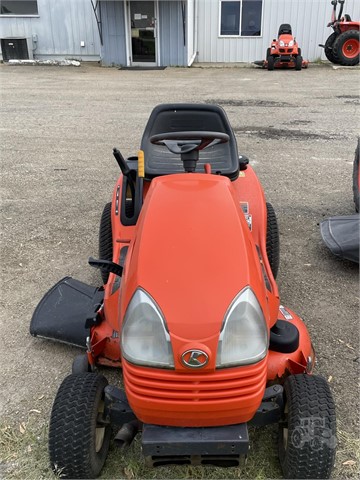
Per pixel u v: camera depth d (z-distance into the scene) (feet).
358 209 14.07
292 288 11.21
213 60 56.75
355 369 8.67
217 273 5.74
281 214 15.16
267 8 53.93
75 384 6.43
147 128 10.81
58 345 9.47
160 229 6.28
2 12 53.52
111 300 7.18
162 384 5.47
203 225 6.30
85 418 6.07
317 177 18.49
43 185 18.06
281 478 6.58
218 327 5.38
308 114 28.35
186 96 33.81
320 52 55.06
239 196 9.98
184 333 5.35
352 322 10.00
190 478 6.68
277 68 49.85
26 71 47.88
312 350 7.51
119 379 8.35
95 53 54.85
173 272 5.76
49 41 54.49
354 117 27.61
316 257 12.61
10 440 7.30
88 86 39.11
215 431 5.70
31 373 8.71
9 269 12.20
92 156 21.38
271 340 6.93
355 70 47.24
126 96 34.40
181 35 51.78
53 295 9.81
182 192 6.86
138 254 6.08
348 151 21.58
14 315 10.41
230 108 29.76
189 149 7.59
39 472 6.77
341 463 6.81
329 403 6.10
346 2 52.60
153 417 5.65
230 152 10.25
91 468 6.22
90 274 11.90
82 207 15.96
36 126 26.66
